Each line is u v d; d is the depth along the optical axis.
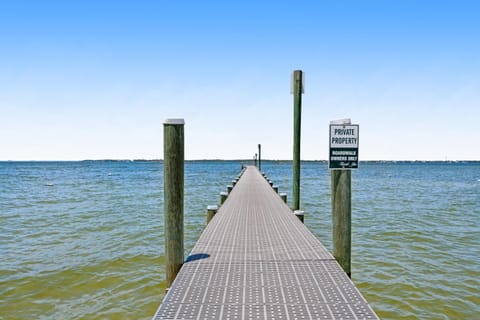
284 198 12.91
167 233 5.03
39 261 9.22
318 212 18.42
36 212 18.61
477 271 8.51
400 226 14.52
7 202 23.61
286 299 3.84
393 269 8.62
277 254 5.52
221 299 3.84
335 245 5.10
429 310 6.39
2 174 80.75
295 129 11.06
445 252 10.30
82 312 6.25
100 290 7.27
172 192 5.00
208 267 4.89
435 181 52.62
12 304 6.56
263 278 4.46
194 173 81.38
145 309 6.40
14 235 12.69
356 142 4.98
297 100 11.05
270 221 8.51
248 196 13.97
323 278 4.45
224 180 50.59
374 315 3.47
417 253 10.16
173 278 5.02
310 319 3.39
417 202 23.98
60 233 12.99
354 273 8.33
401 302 6.73
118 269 8.59
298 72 11.03
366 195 29.48
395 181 52.38
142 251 10.23
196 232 13.20
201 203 21.91
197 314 3.51
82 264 8.95
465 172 98.81
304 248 5.88
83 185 41.69
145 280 7.83
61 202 23.47
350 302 3.76
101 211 18.84
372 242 11.58
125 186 39.78
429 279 7.93
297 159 11.02
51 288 7.35
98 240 11.75
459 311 6.35
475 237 12.45
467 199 26.12
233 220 8.65
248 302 3.77
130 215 17.36
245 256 5.41
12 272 8.32
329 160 4.99
